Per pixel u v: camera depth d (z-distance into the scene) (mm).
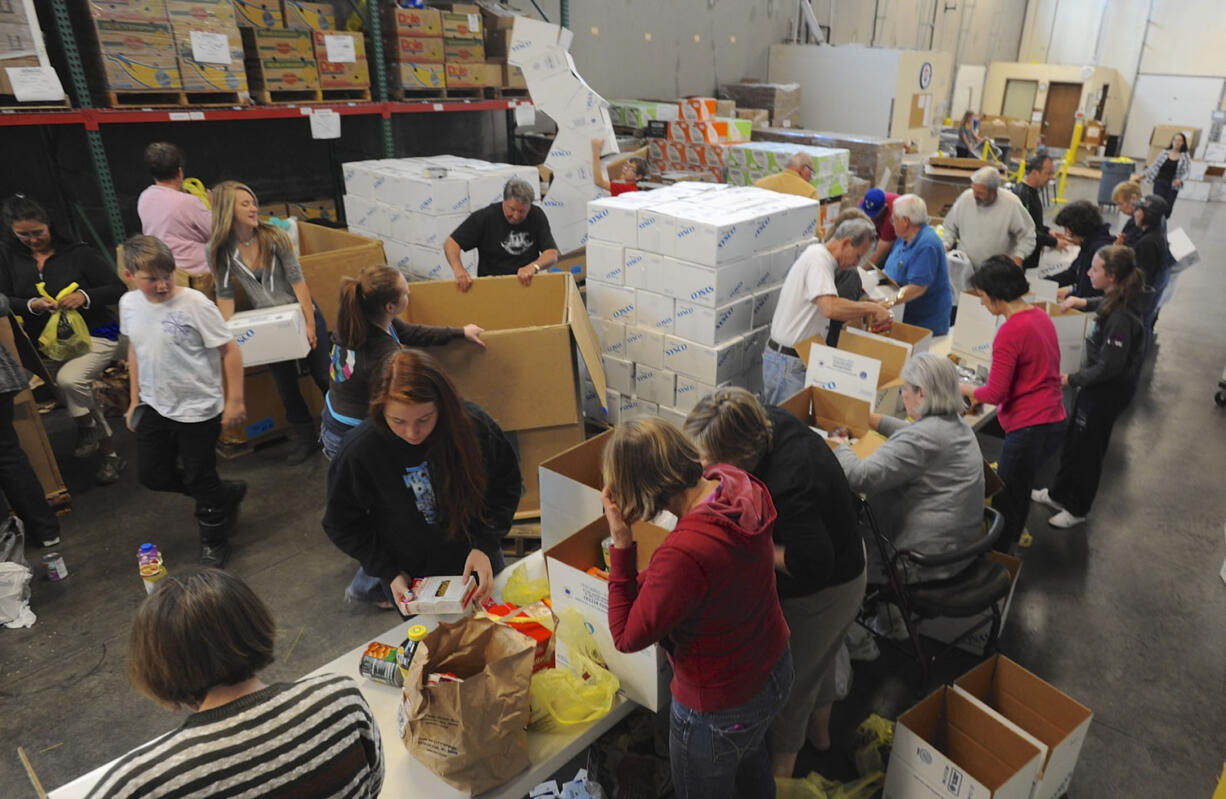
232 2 4699
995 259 3064
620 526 1566
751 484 1599
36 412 3545
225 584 1100
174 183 4109
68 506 3721
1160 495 4137
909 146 10000
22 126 4949
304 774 1073
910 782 2039
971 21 15352
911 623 2615
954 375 2506
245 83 4867
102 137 5332
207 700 1099
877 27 12805
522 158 7789
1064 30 16781
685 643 1552
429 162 5246
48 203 5172
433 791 1556
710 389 3684
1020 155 15305
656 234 3629
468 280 3809
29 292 3662
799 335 3525
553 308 3904
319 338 4055
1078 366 3625
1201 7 15156
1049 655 2926
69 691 2691
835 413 3020
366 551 2051
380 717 1724
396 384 1731
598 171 5590
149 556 3125
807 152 6621
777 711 1699
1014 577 2758
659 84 9086
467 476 1878
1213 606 3227
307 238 4785
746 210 3686
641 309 3836
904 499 2613
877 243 5094
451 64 5922
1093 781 2373
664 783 2113
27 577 3057
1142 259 4984
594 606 1766
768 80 10648
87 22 4348
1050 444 3311
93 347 3885
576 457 2270
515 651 1564
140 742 2502
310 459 4262
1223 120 13742
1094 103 15750
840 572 1993
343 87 5398
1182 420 5086
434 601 1869
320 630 2988
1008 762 2018
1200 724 2605
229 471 4137
